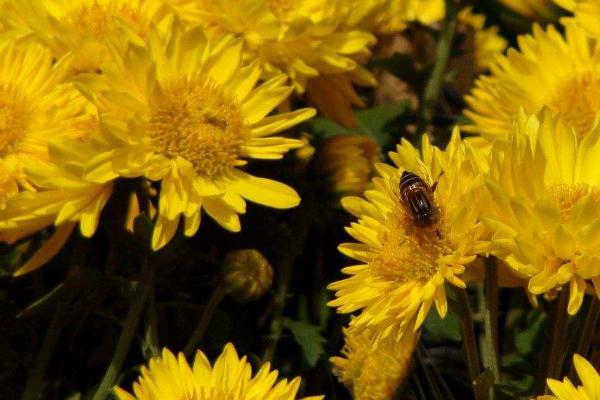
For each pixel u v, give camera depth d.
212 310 0.48
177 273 0.52
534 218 0.44
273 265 0.53
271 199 0.47
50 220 0.47
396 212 0.46
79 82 0.46
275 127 0.48
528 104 0.53
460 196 0.45
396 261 0.45
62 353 0.51
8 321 0.50
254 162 0.51
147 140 0.47
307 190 0.52
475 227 0.45
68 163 0.45
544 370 0.47
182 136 0.47
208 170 0.47
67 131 0.47
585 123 0.53
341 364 0.49
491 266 0.46
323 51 0.50
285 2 0.51
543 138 0.46
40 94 0.47
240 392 0.45
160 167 0.46
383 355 0.48
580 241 0.44
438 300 0.44
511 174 0.45
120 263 0.50
